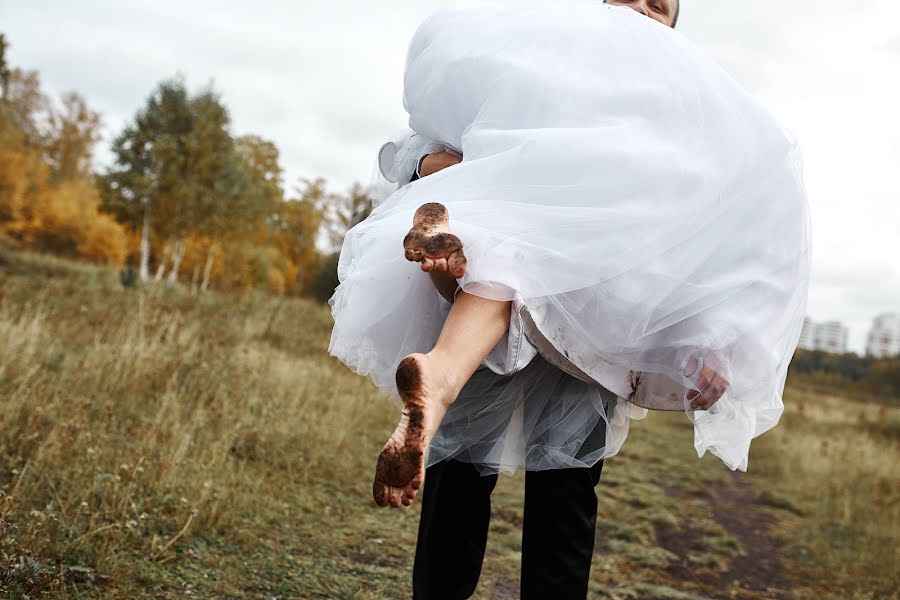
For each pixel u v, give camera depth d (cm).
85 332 736
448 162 197
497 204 159
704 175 170
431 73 194
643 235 161
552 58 182
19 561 236
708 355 174
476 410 194
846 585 489
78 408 421
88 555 266
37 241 3456
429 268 138
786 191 185
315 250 5272
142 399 538
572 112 174
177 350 646
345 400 697
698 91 181
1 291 885
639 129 172
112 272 2219
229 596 266
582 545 196
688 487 767
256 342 933
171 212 3042
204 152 3041
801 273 189
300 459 493
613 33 185
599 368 178
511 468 197
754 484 849
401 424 128
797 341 195
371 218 178
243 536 335
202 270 3909
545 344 166
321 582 302
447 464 211
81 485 324
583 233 158
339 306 165
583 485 198
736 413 186
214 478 395
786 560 538
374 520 421
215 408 523
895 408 2780
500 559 400
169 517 328
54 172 4503
